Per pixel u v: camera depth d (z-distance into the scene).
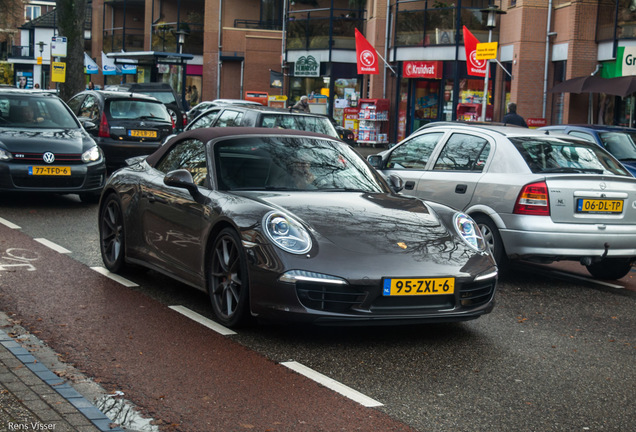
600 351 5.85
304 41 35.44
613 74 23.11
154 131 16.84
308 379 4.86
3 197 13.05
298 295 5.30
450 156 8.98
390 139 32.38
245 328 5.88
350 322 5.34
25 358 4.95
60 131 12.51
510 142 8.40
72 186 11.88
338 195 6.29
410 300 5.48
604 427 4.33
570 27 23.70
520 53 25.48
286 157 6.64
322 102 35.09
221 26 46.75
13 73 77.62
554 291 8.05
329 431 4.05
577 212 7.92
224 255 5.87
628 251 8.07
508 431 4.20
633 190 8.16
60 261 8.10
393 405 4.49
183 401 4.39
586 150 8.66
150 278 7.52
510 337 6.10
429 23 29.45
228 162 6.46
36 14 85.00
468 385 4.91
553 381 5.08
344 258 5.37
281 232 5.46
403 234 5.73
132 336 5.61
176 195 6.56
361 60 29.83
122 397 4.42
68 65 28.27
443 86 29.69
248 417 4.20
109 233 7.80
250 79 44.66
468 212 8.39
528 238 7.86
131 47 55.72
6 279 7.18
